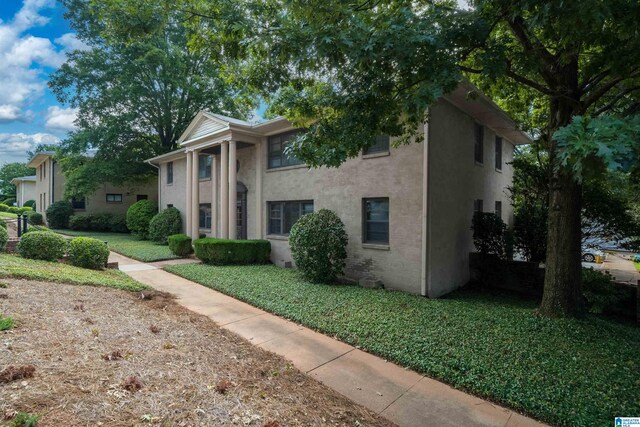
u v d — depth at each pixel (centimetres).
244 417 282
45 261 888
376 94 491
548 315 623
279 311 676
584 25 365
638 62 443
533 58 515
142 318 548
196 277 984
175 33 2058
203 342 474
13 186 5806
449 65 432
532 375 420
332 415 327
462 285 982
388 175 906
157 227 1741
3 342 347
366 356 495
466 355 472
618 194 943
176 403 284
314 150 563
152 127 2328
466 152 1009
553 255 632
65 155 2130
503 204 1321
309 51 469
